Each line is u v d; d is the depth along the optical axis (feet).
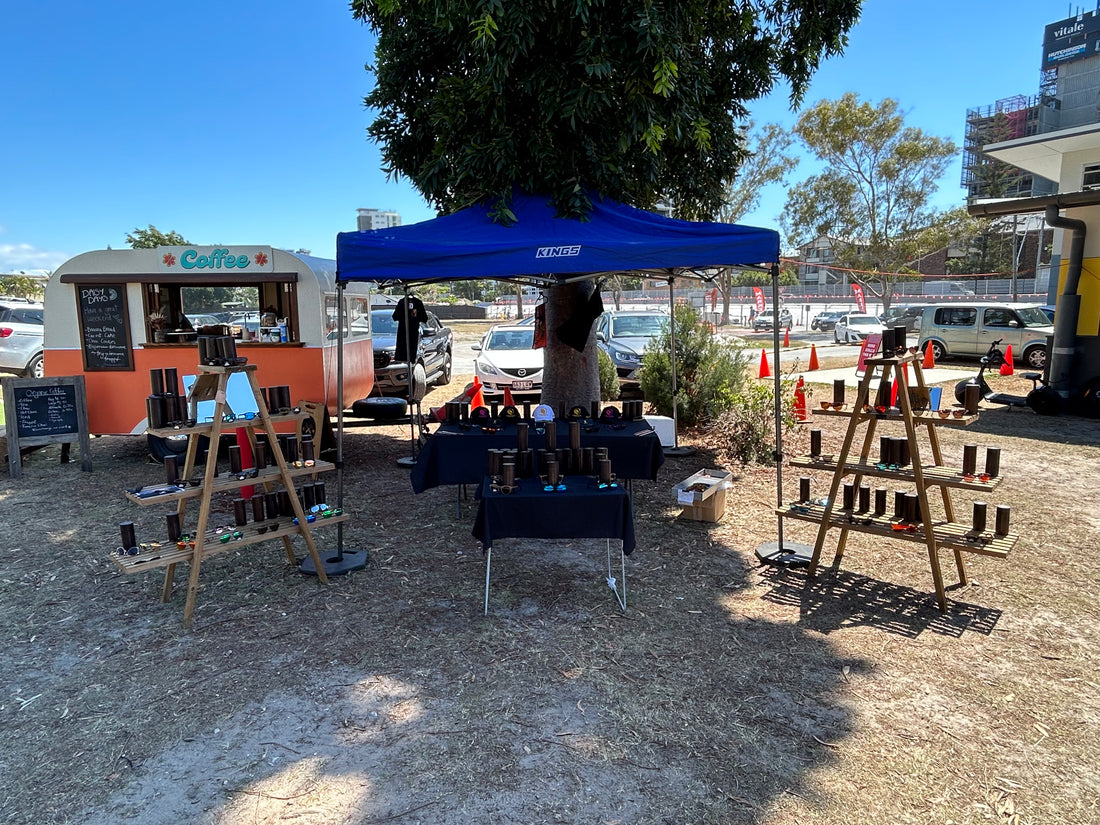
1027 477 22.43
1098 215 32.65
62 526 17.87
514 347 39.45
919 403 13.91
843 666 11.03
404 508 19.48
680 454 24.85
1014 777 8.50
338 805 8.01
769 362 56.70
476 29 16.10
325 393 24.16
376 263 14.71
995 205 34.47
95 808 7.97
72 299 23.67
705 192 24.44
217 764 8.73
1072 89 193.16
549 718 9.66
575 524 12.56
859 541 16.63
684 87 19.19
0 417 32.96
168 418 12.59
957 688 10.42
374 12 22.81
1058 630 12.22
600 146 19.98
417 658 11.27
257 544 16.40
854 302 153.69
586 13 16.37
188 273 23.39
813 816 7.85
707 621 12.57
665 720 9.62
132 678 10.73
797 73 22.68
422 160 23.49
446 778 8.46
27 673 10.89
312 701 10.09
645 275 22.91
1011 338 50.62
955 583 14.23
